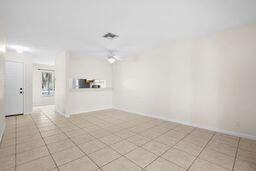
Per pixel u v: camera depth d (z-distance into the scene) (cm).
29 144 233
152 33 293
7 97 432
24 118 411
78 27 260
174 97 369
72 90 470
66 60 427
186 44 339
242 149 216
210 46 300
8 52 430
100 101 555
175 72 364
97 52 455
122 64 544
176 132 294
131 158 192
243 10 204
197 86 322
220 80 286
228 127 278
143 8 198
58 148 220
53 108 584
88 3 184
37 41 337
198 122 323
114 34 297
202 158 192
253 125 249
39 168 168
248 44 251
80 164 177
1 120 254
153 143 240
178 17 225
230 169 168
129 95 512
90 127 329
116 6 192
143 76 455
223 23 248
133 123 363
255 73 245
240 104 262
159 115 409
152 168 170
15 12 204
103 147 224
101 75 567
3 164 175
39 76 698
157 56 408
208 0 179
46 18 224
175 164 178
